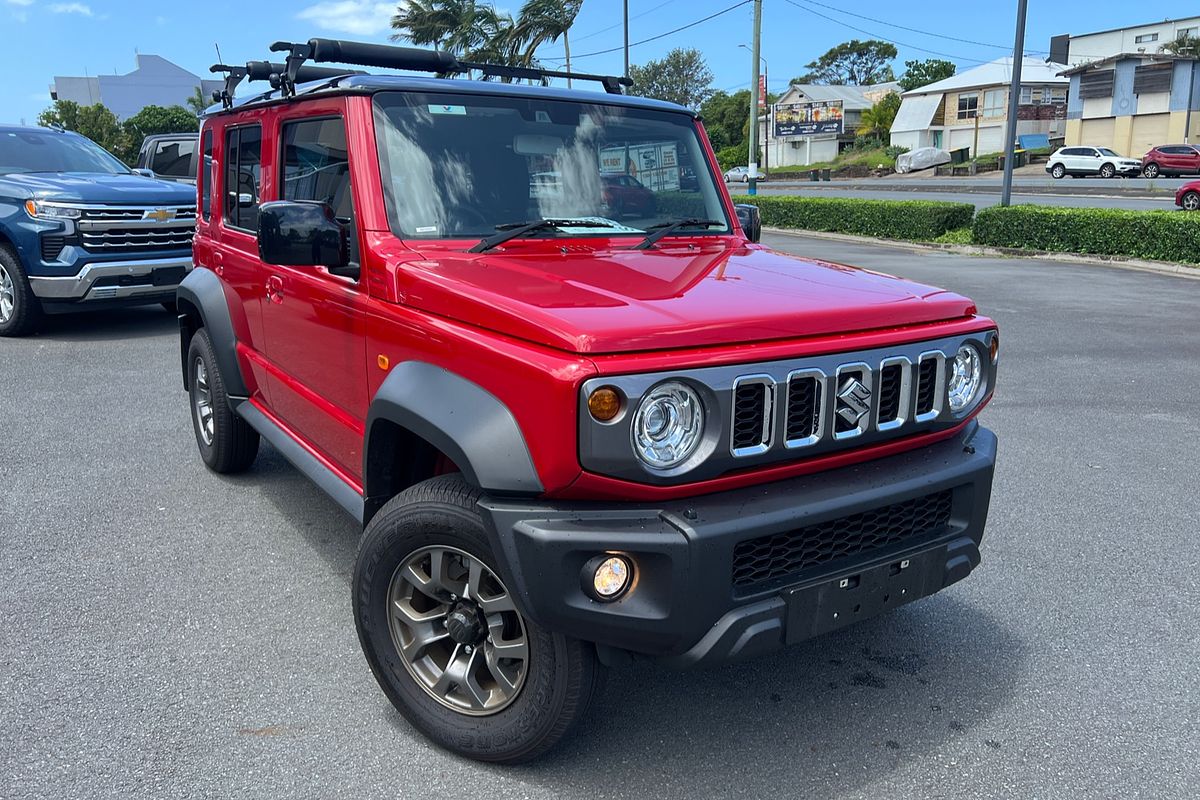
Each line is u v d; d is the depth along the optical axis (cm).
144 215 919
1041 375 837
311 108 369
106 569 425
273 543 455
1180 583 424
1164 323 1099
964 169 5481
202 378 540
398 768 288
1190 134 4981
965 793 280
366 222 324
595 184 373
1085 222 1823
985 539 473
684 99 9162
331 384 364
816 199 2661
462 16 2817
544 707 268
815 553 270
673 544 240
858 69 10862
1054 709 325
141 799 271
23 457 578
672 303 266
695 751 299
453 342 272
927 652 364
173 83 11562
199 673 339
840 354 267
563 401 234
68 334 970
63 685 330
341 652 356
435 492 278
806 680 343
